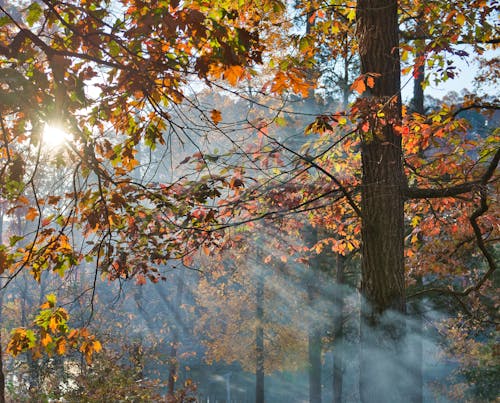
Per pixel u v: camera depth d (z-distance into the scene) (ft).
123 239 19.26
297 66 13.74
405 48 19.06
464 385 59.57
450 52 17.48
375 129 19.63
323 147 27.58
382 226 20.95
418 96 47.19
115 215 16.55
